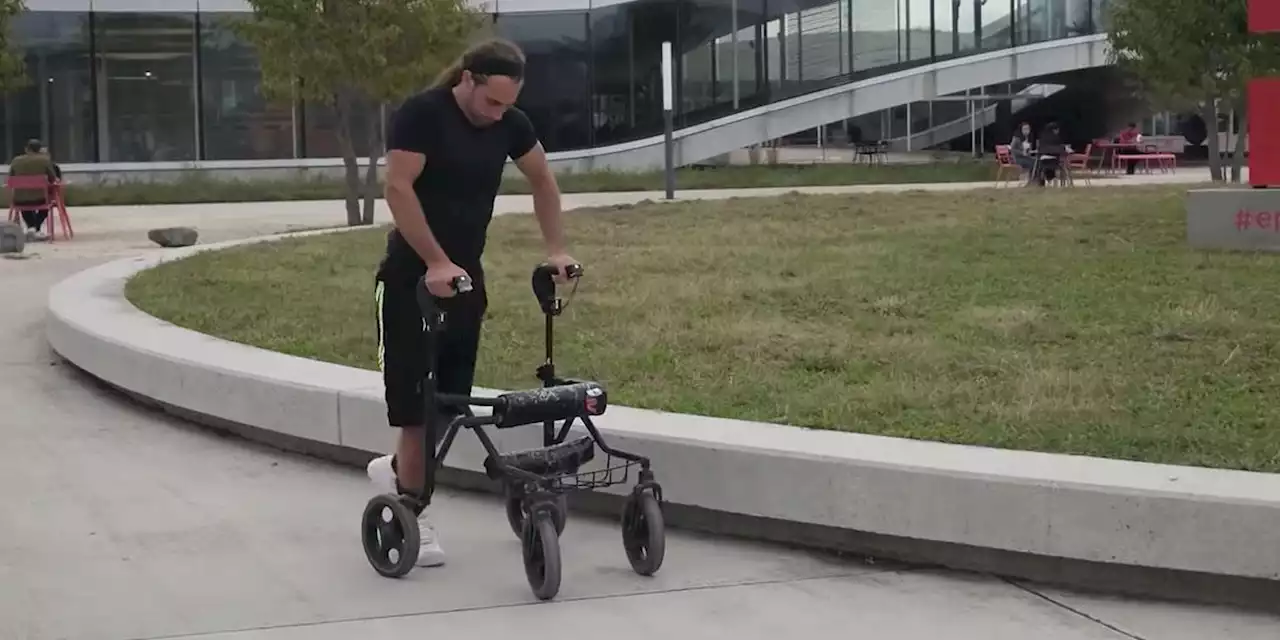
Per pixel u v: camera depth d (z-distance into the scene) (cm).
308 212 2634
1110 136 4294
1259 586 472
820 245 1309
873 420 618
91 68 3328
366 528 513
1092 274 1035
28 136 3300
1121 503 480
